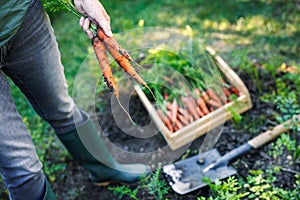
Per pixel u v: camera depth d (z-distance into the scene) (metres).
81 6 1.64
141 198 2.20
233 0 3.68
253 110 2.63
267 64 2.81
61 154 2.52
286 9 3.52
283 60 2.97
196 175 2.22
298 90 2.60
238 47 3.16
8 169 1.47
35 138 2.56
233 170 2.24
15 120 1.50
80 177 2.41
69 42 3.36
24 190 1.54
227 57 3.05
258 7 3.58
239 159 2.32
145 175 2.26
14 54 1.62
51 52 1.71
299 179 2.11
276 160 2.31
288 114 2.49
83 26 1.65
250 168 2.28
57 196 2.32
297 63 2.93
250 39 3.23
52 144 2.61
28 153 1.52
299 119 2.39
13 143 1.46
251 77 2.82
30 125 2.72
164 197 2.16
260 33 3.28
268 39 3.20
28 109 2.84
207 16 3.55
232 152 2.30
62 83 1.83
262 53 3.07
